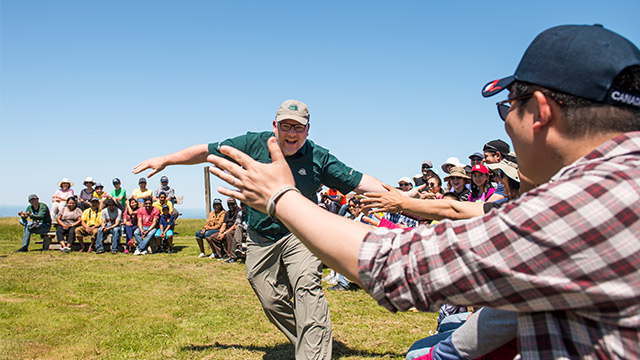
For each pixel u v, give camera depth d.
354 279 1.03
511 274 0.89
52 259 11.15
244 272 9.42
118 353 4.30
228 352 4.35
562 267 0.87
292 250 3.77
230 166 1.12
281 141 3.58
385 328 5.29
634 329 0.87
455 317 2.15
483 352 1.55
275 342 4.68
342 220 1.06
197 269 9.70
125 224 12.98
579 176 0.93
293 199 1.07
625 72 0.96
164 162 3.68
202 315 5.71
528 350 0.98
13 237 16.97
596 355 0.91
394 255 0.99
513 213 0.92
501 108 1.31
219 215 11.95
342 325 5.40
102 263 10.43
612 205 0.86
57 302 6.24
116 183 13.72
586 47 0.98
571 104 1.00
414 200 2.45
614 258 0.85
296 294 3.78
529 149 1.09
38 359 4.12
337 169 3.77
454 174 6.85
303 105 3.57
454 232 0.97
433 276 0.95
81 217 13.27
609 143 0.98
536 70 1.03
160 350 4.40
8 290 6.99
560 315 0.95
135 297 6.66
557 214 0.88
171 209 13.42
